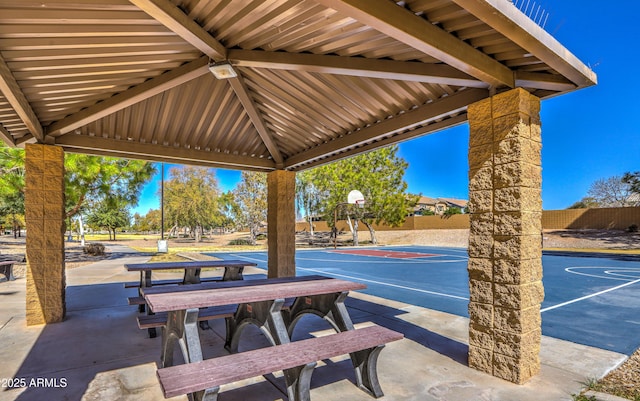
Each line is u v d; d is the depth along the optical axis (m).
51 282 5.04
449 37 2.51
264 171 7.48
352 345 2.72
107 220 38.66
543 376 3.16
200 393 2.13
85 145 5.33
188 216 33.69
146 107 4.87
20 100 3.54
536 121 3.22
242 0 2.55
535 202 3.15
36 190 4.96
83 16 2.51
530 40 2.38
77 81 3.63
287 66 3.36
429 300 6.86
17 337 4.35
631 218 24.83
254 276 10.23
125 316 5.40
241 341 4.25
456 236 29.69
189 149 6.27
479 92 3.46
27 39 2.69
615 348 3.99
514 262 3.01
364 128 5.09
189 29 2.72
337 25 2.75
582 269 12.23
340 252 21.11
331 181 26.03
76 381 3.11
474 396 2.80
